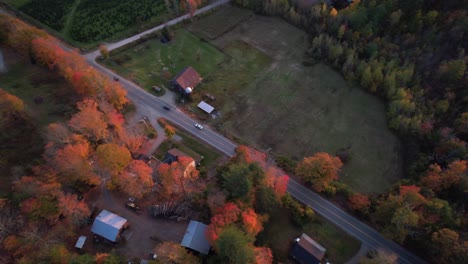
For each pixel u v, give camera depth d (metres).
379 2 143.25
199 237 82.06
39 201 79.38
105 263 71.81
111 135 99.19
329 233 93.31
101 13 152.50
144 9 156.62
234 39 149.50
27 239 75.44
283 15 159.25
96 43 139.88
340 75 138.12
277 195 89.25
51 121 109.94
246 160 94.88
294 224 93.69
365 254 90.25
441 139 108.75
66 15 150.00
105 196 93.00
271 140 116.38
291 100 128.88
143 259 81.81
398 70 128.00
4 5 149.88
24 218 80.94
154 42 144.00
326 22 148.75
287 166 107.62
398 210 84.75
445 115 117.81
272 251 87.88
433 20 134.25
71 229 81.62
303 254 85.12
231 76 134.62
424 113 118.00
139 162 92.44
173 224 88.69
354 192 100.56
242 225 77.69
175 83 123.88
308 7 156.25
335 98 130.62
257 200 86.31
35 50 117.38
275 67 139.88
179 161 92.75
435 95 122.44
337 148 116.06
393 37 139.00
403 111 119.31
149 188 92.81
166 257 72.75
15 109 104.25
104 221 83.75
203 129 115.94
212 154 108.75
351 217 97.19
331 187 99.06
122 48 138.75
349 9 148.38
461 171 93.69
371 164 112.62
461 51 123.44
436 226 86.06
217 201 87.81
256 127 119.50
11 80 120.38
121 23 149.12
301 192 102.00
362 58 138.00
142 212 90.62
